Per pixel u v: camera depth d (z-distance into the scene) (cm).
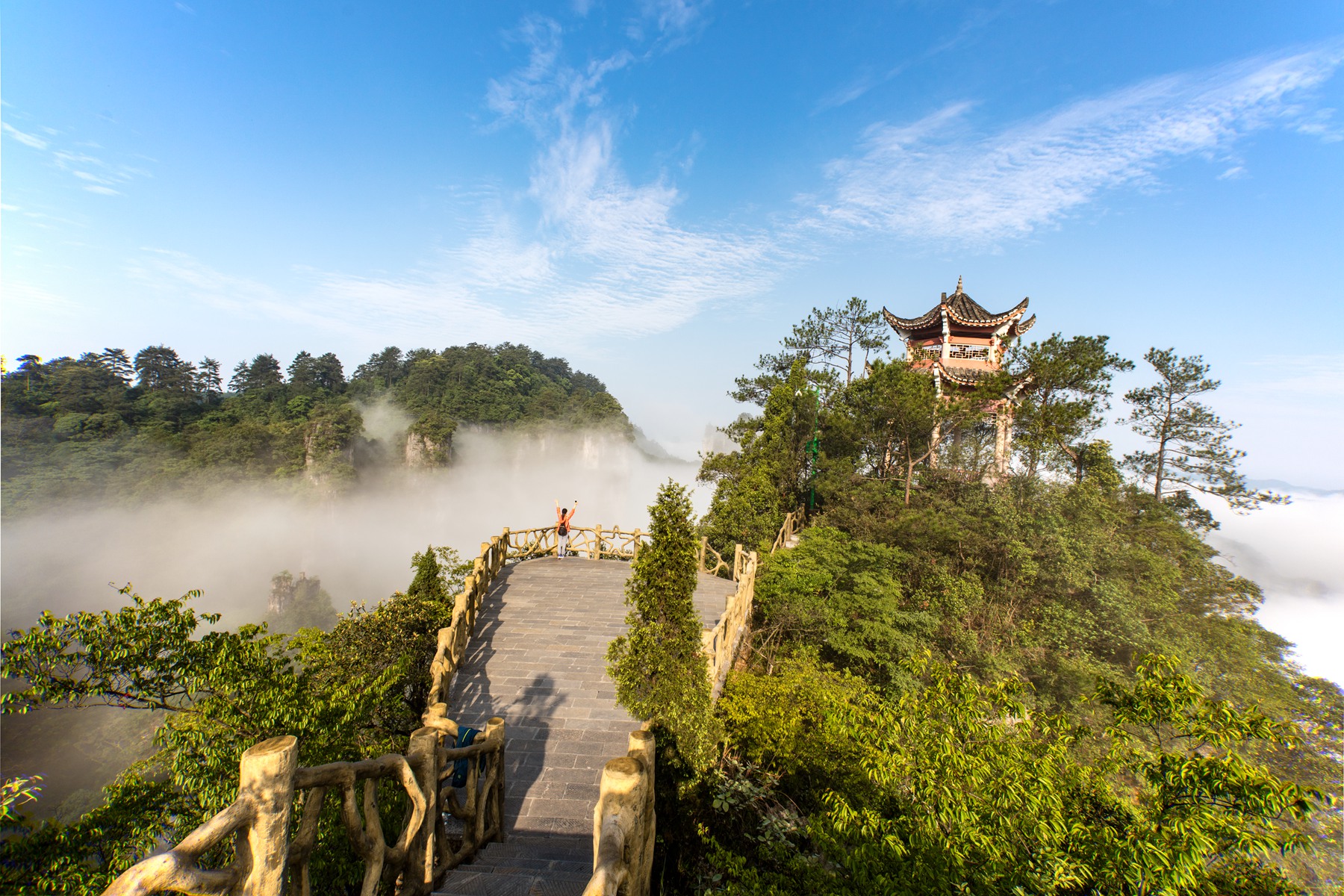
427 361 15775
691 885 728
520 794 887
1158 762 510
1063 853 494
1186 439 2806
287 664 784
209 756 595
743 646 1423
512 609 1557
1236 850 500
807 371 2761
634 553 2161
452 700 1137
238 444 10675
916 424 2291
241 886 297
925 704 629
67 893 486
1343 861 962
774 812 869
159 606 634
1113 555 1809
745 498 2283
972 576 1878
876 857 544
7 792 502
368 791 411
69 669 599
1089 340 2308
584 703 1130
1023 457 2142
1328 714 1552
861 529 2138
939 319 2916
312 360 15350
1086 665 1614
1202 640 1744
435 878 516
